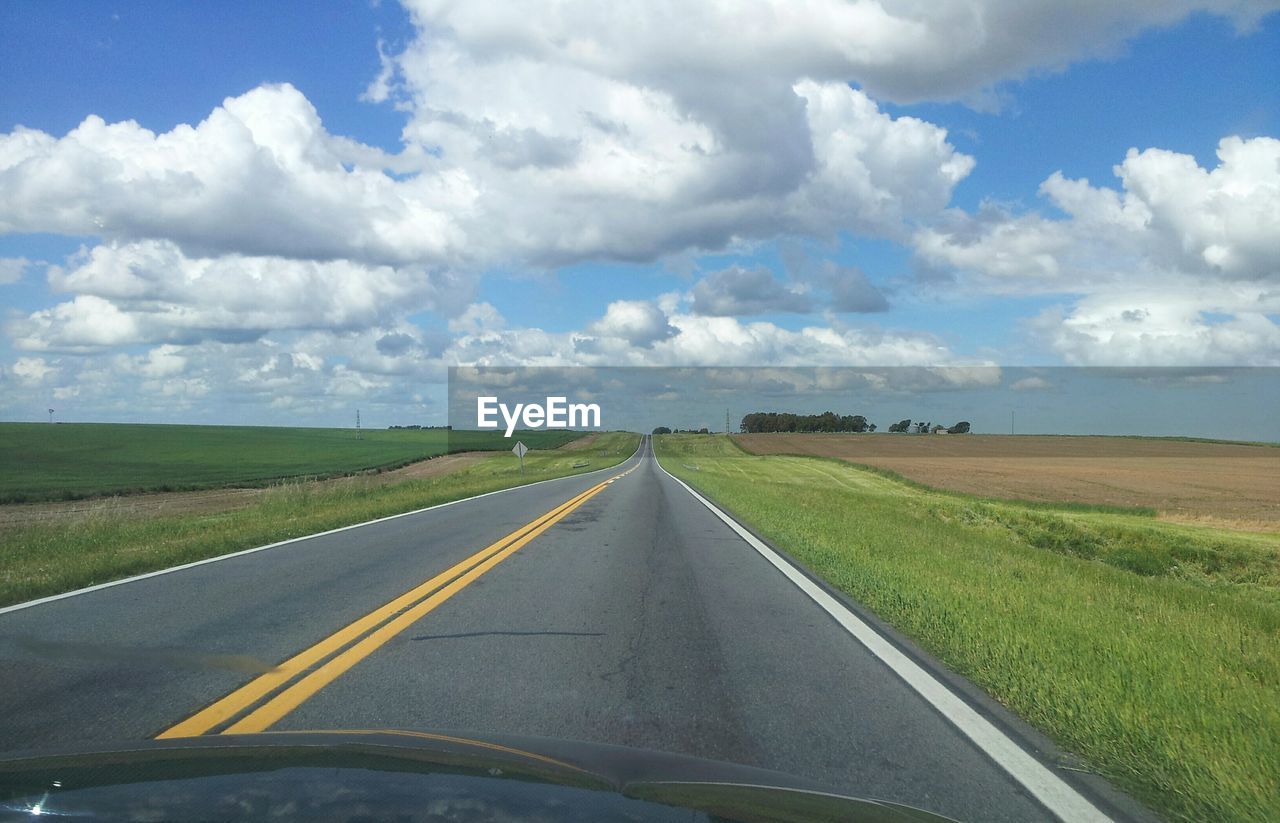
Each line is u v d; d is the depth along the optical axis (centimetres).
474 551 1395
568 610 884
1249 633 778
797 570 1187
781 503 2436
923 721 516
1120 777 414
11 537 1608
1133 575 1417
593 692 577
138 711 525
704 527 1852
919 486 5969
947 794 399
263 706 538
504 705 545
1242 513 4434
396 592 994
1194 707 493
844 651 704
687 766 327
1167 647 656
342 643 726
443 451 10275
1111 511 4562
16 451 7650
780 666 653
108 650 698
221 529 1738
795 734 490
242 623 812
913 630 779
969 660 652
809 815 262
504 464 8519
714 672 634
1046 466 7856
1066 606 835
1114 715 480
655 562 1266
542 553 1372
